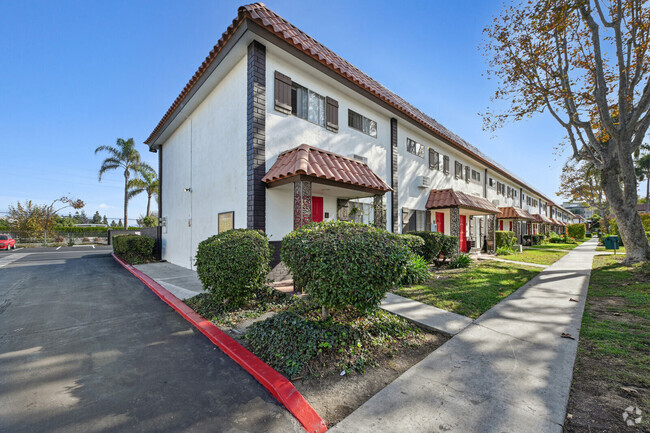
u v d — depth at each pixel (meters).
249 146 7.08
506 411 2.47
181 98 10.34
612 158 10.66
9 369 3.37
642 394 2.65
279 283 7.19
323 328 3.81
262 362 3.41
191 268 10.41
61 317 5.30
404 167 12.16
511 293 6.54
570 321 4.68
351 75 8.87
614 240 13.79
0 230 29.50
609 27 9.19
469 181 17.61
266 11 7.62
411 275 4.19
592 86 10.63
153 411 2.60
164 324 4.91
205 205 9.55
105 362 3.54
